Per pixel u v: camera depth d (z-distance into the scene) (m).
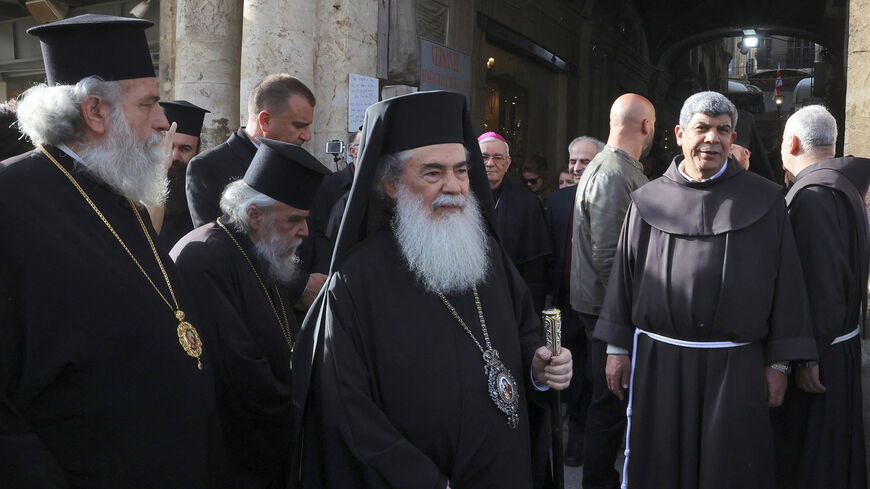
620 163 3.62
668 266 2.91
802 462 3.03
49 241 1.58
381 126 1.88
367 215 1.99
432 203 1.88
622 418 3.49
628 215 3.15
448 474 1.83
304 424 1.86
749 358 2.77
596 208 3.57
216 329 2.20
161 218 2.63
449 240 1.86
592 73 14.55
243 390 2.18
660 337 2.94
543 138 12.84
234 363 2.17
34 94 1.72
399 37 6.77
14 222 1.56
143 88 1.80
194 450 1.74
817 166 3.08
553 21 12.40
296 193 2.39
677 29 20.00
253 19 5.48
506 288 2.11
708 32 20.22
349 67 5.84
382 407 1.83
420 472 1.70
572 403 4.30
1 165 1.66
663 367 2.90
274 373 2.35
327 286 1.90
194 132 3.83
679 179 3.00
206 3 6.28
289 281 2.55
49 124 1.70
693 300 2.81
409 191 1.90
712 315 2.79
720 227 2.81
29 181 1.64
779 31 19.95
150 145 1.84
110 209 1.77
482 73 9.57
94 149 1.75
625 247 3.14
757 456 2.74
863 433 3.12
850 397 3.01
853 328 3.07
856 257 2.99
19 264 1.54
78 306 1.59
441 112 1.89
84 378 1.58
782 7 18.56
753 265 2.76
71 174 1.73
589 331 3.71
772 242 2.79
